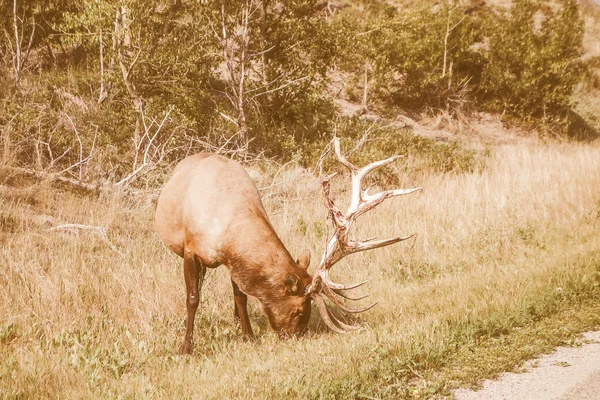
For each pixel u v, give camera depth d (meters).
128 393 5.54
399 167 17.52
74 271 8.57
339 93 26.47
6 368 6.12
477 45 32.22
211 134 16.52
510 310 7.15
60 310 7.73
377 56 26.64
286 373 5.75
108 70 16.73
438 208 12.74
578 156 19.30
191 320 6.93
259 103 18.84
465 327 6.66
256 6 18.02
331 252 6.75
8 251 8.84
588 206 13.20
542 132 28.75
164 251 9.77
